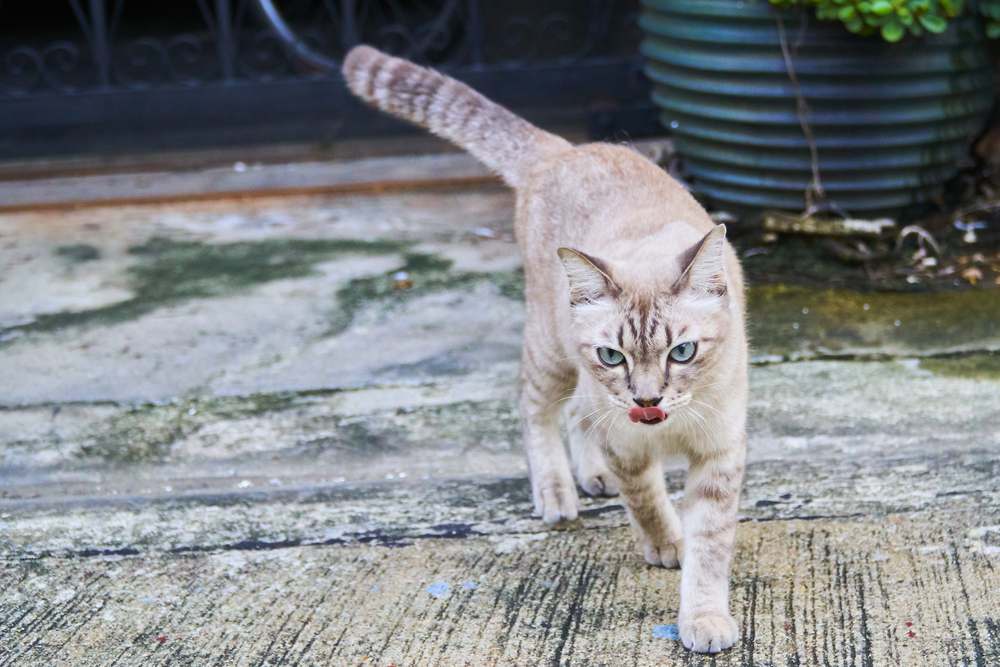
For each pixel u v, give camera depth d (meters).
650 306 1.46
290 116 2.88
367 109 2.84
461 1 3.09
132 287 2.20
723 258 1.47
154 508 1.72
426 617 1.55
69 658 1.53
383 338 2.03
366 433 1.84
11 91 3.03
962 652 1.46
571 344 1.58
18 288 2.20
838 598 1.53
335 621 1.55
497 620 1.54
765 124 2.10
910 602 1.52
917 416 1.80
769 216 2.12
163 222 2.47
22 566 1.64
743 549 1.60
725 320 1.48
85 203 2.55
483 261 2.23
